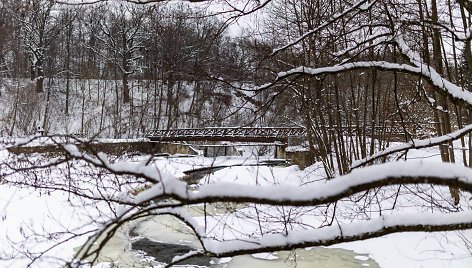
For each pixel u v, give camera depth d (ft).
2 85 131.23
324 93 40.32
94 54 155.43
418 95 20.90
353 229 8.02
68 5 11.61
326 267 26.30
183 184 6.49
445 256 25.49
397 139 41.96
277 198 6.37
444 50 32.22
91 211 25.49
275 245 8.05
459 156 43.75
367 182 6.33
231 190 6.44
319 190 6.44
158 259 26.91
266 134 78.38
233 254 8.20
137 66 131.23
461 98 13.92
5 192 32.45
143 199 6.39
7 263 20.74
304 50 24.76
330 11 29.63
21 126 86.89
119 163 6.96
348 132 42.45
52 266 21.34
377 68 15.47
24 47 135.23
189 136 85.46
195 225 8.78
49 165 7.12
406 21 15.56
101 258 25.95
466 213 8.05
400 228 7.87
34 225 26.99
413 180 6.22
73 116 125.39
